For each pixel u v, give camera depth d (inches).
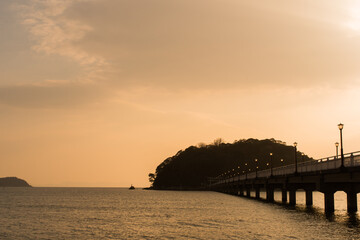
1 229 2132.1
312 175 2566.4
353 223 2055.9
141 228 2094.0
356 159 2020.2
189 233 1844.2
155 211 3339.1
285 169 3371.1
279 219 2301.9
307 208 3166.8
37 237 1844.2
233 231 1862.7
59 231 2034.9
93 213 3198.8
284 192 3848.4
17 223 2422.5
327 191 2394.2
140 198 6732.3
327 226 1946.4
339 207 3548.2
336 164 2242.9
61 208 3887.8
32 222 2479.1
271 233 1752.0
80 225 2283.5
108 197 7337.6
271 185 4124.0
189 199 5964.6
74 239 1775.3
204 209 3398.1
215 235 1755.7
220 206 3779.5
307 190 3321.9
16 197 7057.1
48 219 2677.2
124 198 6761.8
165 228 2063.2
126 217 2778.1
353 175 1994.3
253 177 4825.3
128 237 1795.0
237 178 6112.2
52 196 7731.3
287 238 1614.2
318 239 1579.7
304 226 1950.1
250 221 2252.7
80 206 4229.8
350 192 2404.0
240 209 3225.9
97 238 1790.1
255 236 1688.0
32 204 4653.1
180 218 2596.0
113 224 2317.9
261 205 3666.3
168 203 4766.2
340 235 1668.3
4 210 3597.4
